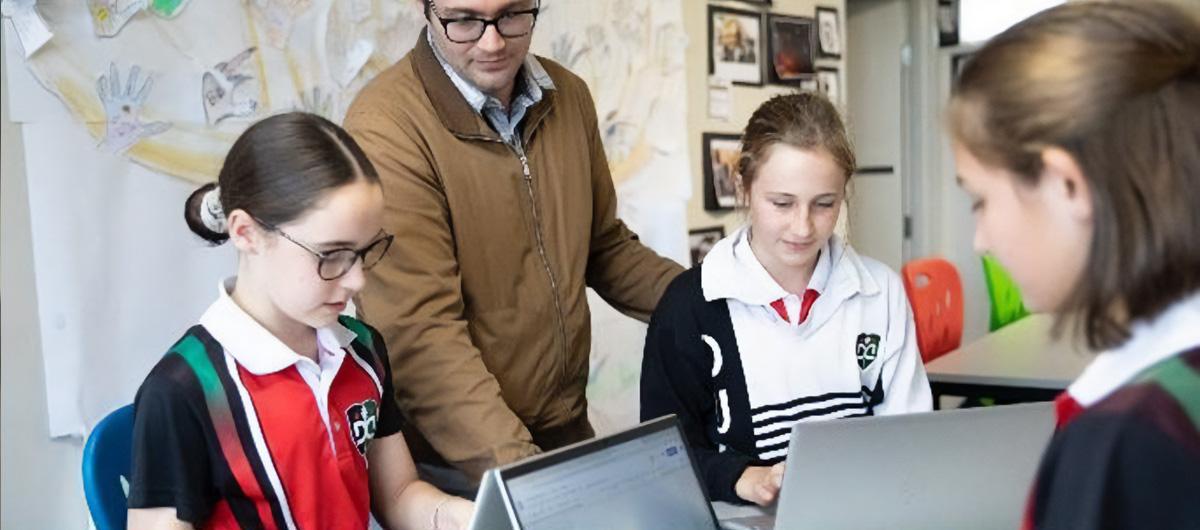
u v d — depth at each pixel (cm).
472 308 151
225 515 116
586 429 174
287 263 112
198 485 112
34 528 179
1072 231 65
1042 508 67
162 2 190
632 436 114
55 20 175
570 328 163
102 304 185
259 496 116
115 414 141
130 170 188
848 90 488
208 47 198
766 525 127
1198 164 61
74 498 185
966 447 115
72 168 179
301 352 122
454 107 147
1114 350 66
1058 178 64
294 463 118
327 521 121
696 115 336
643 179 308
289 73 212
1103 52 63
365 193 114
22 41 171
